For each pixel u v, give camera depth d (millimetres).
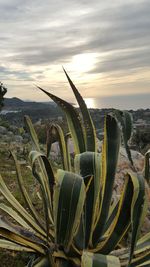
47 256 2529
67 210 2279
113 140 2650
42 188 2324
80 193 2254
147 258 2525
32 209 2904
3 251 3471
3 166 6633
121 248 2830
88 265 2123
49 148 3045
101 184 2682
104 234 2705
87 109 2887
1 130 13094
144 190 2195
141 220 2203
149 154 2883
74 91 2871
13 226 2727
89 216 2512
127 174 2320
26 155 7574
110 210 2938
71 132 2885
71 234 2354
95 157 2480
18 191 5129
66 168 3098
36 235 2688
